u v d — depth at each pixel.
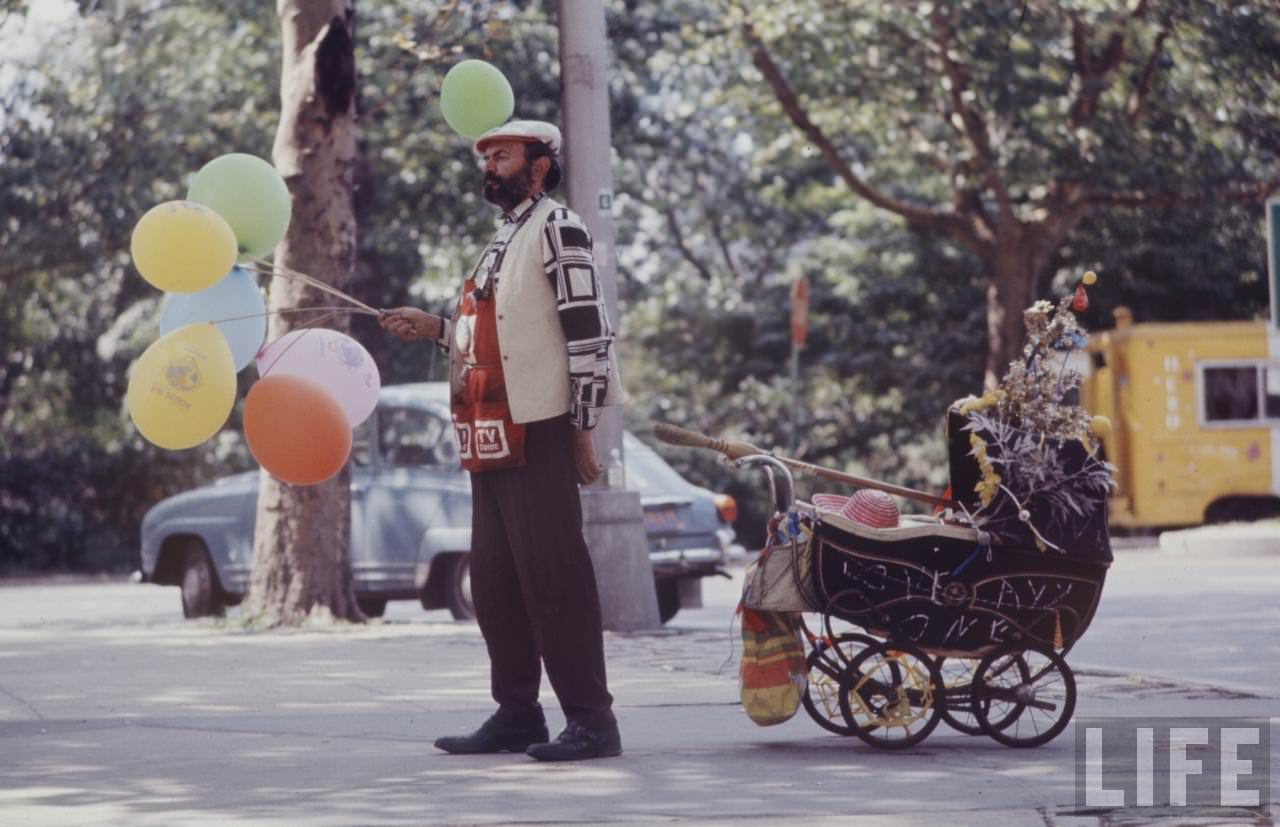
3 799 6.74
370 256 32.97
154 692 10.30
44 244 31.05
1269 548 24.77
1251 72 28.20
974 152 29.95
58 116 30.97
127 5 30.83
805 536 7.88
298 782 7.08
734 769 7.36
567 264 7.46
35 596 24.19
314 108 15.62
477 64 8.68
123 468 33.78
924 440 36.59
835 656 8.89
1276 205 14.51
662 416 37.44
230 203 8.43
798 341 23.83
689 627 14.87
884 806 6.47
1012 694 7.98
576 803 6.56
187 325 8.27
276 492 15.62
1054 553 7.81
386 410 16.72
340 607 15.62
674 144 36.84
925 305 36.19
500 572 7.81
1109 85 28.97
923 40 29.22
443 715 9.24
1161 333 28.98
